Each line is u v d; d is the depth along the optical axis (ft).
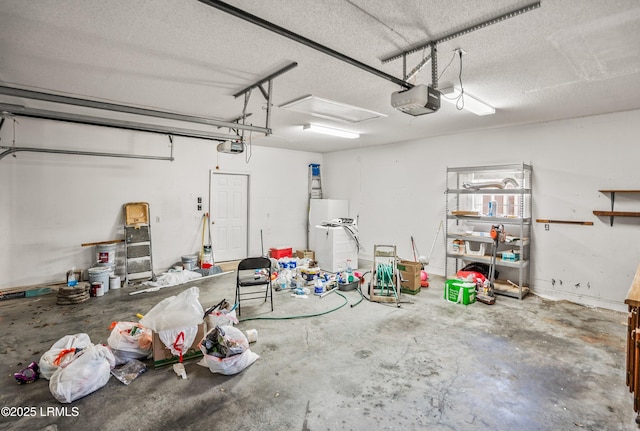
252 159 22.07
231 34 7.20
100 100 12.13
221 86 10.61
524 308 13.10
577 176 13.93
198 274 17.71
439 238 18.83
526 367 8.56
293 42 7.55
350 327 11.14
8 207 14.39
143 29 6.98
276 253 21.70
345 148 23.66
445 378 8.04
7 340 9.96
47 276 15.25
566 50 7.73
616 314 12.55
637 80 9.58
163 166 18.45
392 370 8.40
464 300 13.46
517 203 15.71
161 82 10.27
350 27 6.81
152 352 8.79
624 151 12.84
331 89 10.80
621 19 6.33
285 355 9.18
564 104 12.03
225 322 9.62
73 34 7.18
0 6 6.06
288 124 15.90
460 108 12.32
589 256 13.69
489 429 6.29
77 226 15.96
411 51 7.92
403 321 11.70
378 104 12.47
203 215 20.03
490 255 16.02
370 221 22.61
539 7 5.95
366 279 17.70
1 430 6.18
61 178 15.53
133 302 13.60
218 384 7.75
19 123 14.46
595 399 7.23
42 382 7.76
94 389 7.38
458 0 5.82
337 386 7.68
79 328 10.89
